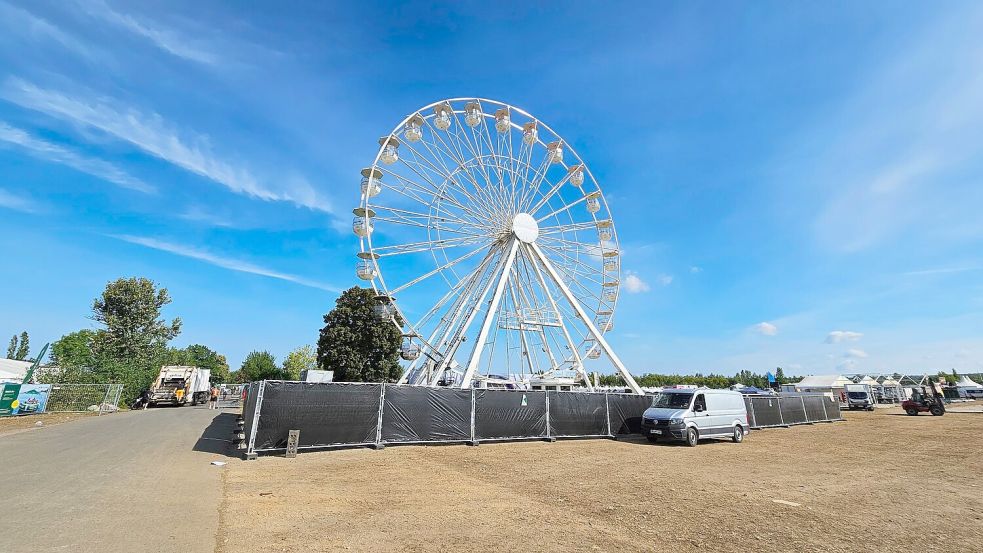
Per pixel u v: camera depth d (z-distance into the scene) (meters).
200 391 53.56
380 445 16.62
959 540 7.45
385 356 43.94
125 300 58.94
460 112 29.50
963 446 19.98
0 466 11.59
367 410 16.73
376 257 26.33
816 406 35.25
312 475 11.80
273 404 14.90
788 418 32.00
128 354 57.62
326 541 6.69
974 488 11.55
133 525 7.04
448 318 29.50
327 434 15.77
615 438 22.73
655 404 22.55
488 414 19.45
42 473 10.76
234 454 14.83
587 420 22.45
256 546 6.36
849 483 12.05
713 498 10.10
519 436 20.14
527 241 30.84
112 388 37.97
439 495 9.91
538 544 6.80
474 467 13.62
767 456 17.11
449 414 18.50
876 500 10.15
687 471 13.62
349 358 41.81
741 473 13.43
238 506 8.46
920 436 24.34
